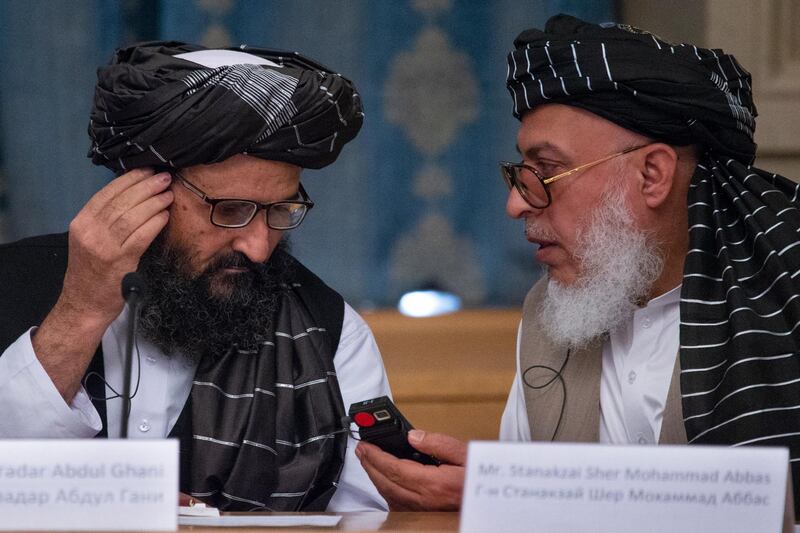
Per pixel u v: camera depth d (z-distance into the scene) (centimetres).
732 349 637
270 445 697
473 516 427
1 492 428
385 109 1216
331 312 773
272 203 700
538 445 425
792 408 621
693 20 1176
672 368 715
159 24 1180
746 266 668
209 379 707
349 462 726
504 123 1223
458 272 1229
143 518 428
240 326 713
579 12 1202
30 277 745
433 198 1225
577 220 710
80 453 428
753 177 694
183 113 663
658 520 427
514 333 1148
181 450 689
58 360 662
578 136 702
